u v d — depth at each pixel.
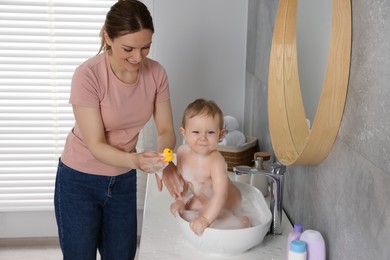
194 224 1.41
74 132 1.85
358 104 1.17
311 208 1.57
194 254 1.47
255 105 2.48
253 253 1.48
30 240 2.93
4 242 2.91
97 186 1.84
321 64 1.38
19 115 2.75
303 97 1.55
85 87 1.67
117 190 1.89
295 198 1.76
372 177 1.11
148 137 2.84
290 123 1.67
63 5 2.64
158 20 2.70
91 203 1.87
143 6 1.58
